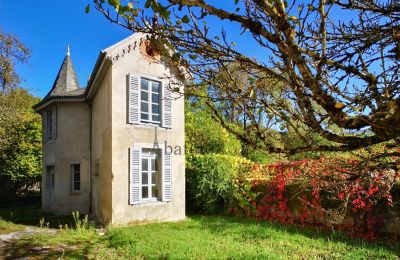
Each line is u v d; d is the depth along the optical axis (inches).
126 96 462.0
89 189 567.2
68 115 600.1
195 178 540.4
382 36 83.6
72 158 586.2
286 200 459.5
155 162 496.1
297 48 73.0
